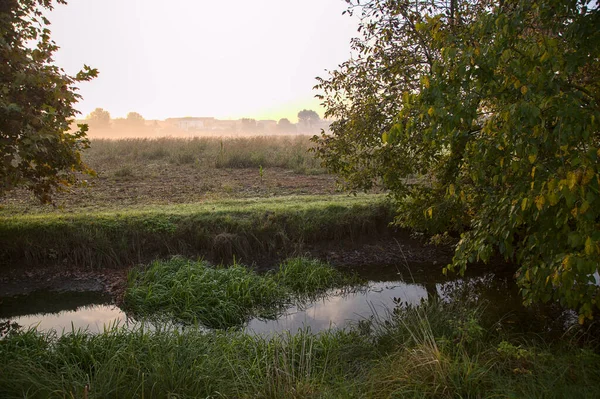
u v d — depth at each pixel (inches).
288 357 200.8
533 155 131.4
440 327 217.0
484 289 316.8
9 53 215.2
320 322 271.7
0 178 224.8
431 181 309.9
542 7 144.9
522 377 154.8
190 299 283.9
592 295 149.6
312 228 388.2
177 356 190.5
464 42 153.9
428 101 152.5
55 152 239.9
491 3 239.5
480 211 215.9
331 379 181.2
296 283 323.9
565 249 155.9
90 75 241.1
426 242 390.0
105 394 157.6
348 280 340.2
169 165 773.3
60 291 311.4
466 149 179.5
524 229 223.6
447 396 147.8
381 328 242.5
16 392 157.3
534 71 135.0
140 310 276.7
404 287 332.8
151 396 160.2
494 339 208.1
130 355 183.6
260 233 375.6
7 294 305.9
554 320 249.3
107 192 526.6
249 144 949.2
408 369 165.6
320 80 299.7
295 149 874.1
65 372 176.6
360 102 287.9
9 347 202.1
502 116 137.4
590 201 112.5
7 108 196.7
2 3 234.7
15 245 335.0
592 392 141.5
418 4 272.2
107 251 346.3
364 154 300.8
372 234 402.0
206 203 454.6
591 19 136.6
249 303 290.4
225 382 174.7
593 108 132.8
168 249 357.1
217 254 360.8
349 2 281.6
